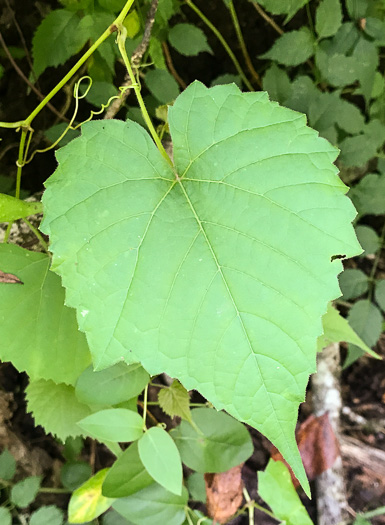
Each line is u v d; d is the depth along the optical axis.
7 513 0.29
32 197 0.29
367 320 0.32
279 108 0.15
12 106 0.32
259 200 0.14
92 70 0.28
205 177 0.15
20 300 0.19
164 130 0.25
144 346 0.14
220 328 0.14
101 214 0.14
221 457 0.25
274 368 0.13
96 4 0.25
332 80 0.29
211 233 0.14
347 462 0.35
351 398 0.37
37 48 0.25
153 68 0.30
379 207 0.32
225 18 0.32
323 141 0.14
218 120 0.15
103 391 0.21
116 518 0.29
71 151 0.14
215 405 0.13
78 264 0.14
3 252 0.19
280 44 0.28
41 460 0.33
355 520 0.33
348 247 0.14
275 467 0.26
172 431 0.25
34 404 0.23
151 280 0.14
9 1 0.29
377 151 0.32
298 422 0.35
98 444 0.33
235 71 0.34
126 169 0.15
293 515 0.25
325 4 0.27
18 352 0.19
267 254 0.14
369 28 0.28
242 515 0.33
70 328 0.19
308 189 0.14
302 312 0.13
